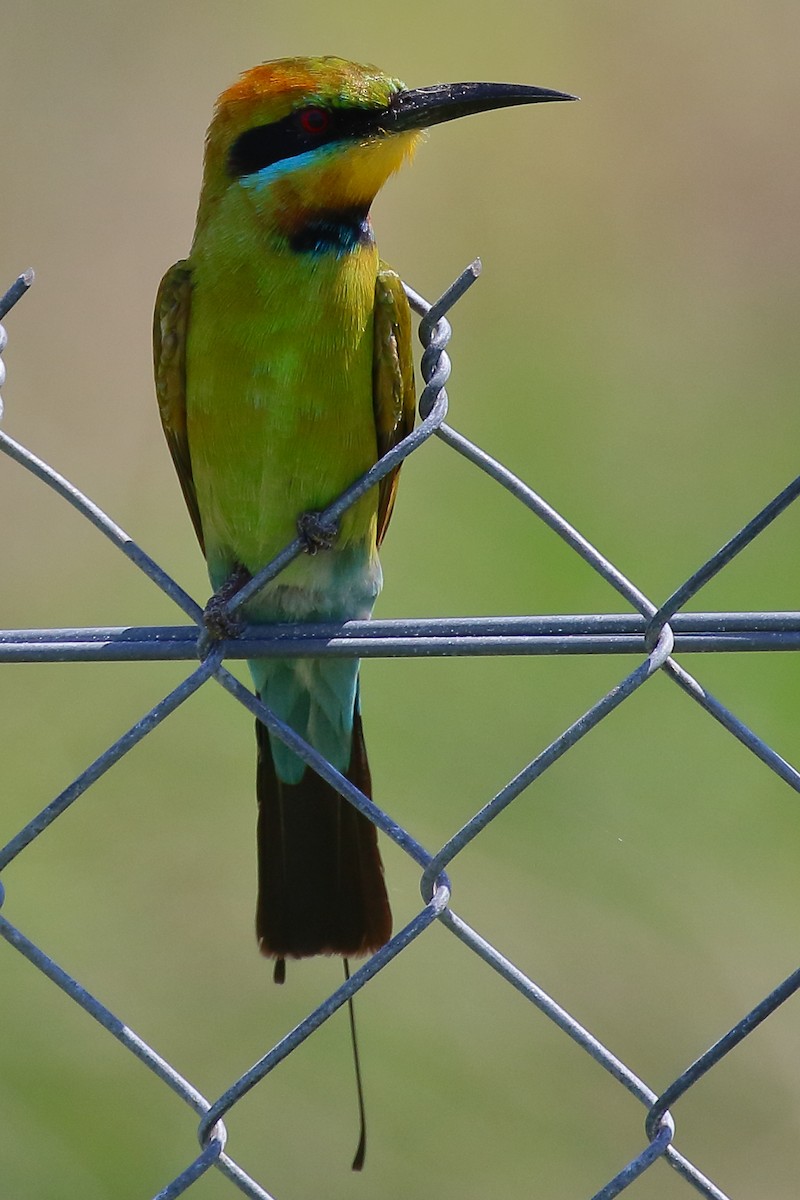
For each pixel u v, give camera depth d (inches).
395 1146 325.1
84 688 404.8
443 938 349.7
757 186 533.0
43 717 401.4
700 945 354.0
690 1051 335.6
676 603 172.9
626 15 563.8
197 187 511.8
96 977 352.8
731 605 437.7
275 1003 345.7
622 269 518.9
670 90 548.7
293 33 548.4
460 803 382.0
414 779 386.6
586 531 448.5
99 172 513.7
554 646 175.8
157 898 366.9
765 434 475.8
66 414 466.0
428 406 186.9
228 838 380.8
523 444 471.2
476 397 485.1
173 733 399.2
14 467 456.1
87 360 478.3
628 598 174.6
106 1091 332.5
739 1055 333.4
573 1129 326.6
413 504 450.9
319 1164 325.7
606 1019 340.8
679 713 395.9
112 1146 326.6
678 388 488.7
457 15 556.4
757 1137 324.8
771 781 389.1
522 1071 334.6
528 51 550.9
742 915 362.3
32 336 481.7
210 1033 342.6
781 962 351.9
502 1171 323.0
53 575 439.2
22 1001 348.8
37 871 371.9
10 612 433.4
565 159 538.0
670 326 505.4
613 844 375.9
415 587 434.0
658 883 369.4
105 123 523.5
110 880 370.0
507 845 373.7
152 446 462.6
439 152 535.8
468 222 525.0
